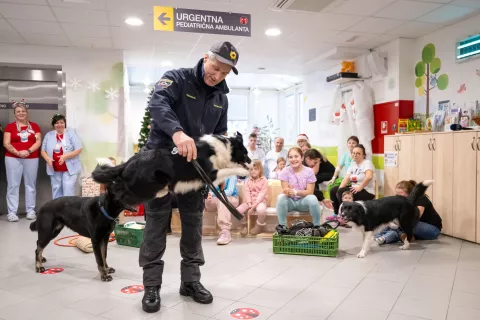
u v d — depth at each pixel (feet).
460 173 14.61
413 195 13.37
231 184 15.10
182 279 8.50
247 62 25.68
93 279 9.86
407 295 8.76
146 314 7.59
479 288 9.25
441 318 7.50
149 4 15.02
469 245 13.75
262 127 40.06
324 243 12.18
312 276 10.15
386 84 20.77
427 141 16.25
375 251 12.93
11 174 18.93
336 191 18.35
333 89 25.91
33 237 15.08
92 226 9.50
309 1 14.52
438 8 15.34
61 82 21.54
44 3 15.01
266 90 40.83
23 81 21.01
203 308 7.89
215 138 6.97
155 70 31.73
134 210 9.19
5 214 20.94
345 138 23.81
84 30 18.52
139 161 6.82
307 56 23.93
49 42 20.80
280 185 15.92
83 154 22.17
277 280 9.80
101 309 7.85
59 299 8.44
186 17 14.30
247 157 7.27
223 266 11.07
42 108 21.35
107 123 22.40
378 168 21.54
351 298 8.55
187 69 7.60
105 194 9.30
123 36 19.49
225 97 8.43
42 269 10.57
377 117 21.58
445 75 17.79
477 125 15.31
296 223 13.10
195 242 8.34
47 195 21.36
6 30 18.56
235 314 7.60
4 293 8.84
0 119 20.80
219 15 14.57
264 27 17.92
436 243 14.08
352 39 20.02
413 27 17.84
